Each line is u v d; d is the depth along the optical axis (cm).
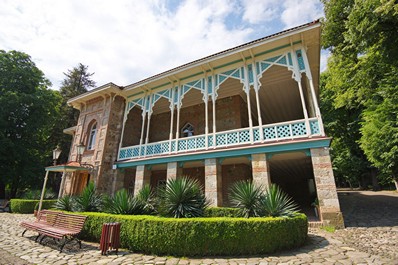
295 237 521
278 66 1041
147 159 1203
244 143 962
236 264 420
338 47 1373
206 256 484
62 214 683
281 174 1769
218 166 1012
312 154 798
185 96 1393
